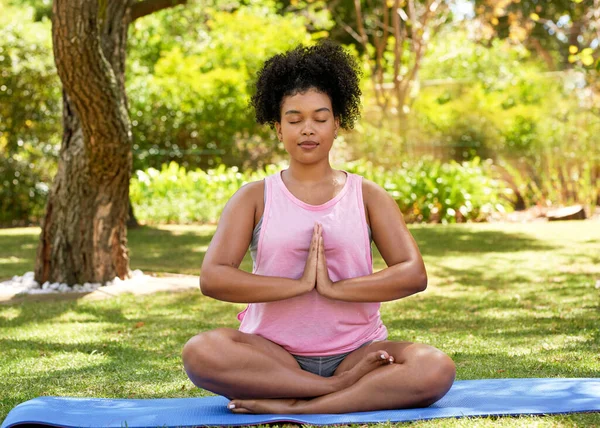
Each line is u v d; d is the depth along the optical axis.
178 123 15.55
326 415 2.91
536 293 6.56
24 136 14.55
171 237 11.43
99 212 7.29
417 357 2.97
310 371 3.14
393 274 3.04
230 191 14.08
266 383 2.96
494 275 7.69
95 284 7.25
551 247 9.65
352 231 3.10
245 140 15.93
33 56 14.23
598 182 14.28
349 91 3.20
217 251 3.08
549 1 20.56
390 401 2.96
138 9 8.76
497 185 13.95
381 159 15.72
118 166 7.13
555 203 14.43
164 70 16.16
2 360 4.39
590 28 18.23
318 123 3.11
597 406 2.96
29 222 14.53
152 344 4.86
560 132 14.87
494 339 4.77
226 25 16.78
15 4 21.27
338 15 21.48
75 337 5.10
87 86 6.40
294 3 17.48
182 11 19.16
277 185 3.16
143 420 2.87
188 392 3.63
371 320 3.20
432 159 15.45
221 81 15.63
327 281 3.00
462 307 6.01
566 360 4.10
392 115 16.39
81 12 6.08
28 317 5.87
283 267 3.10
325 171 3.20
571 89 15.43
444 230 11.82
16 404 3.42
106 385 3.78
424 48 16.36
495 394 3.21
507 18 20.22
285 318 3.10
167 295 6.85
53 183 7.36
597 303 5.96
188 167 15.73
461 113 16.25
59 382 3.85
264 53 16.22
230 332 3.03
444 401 3.11
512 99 15.70
